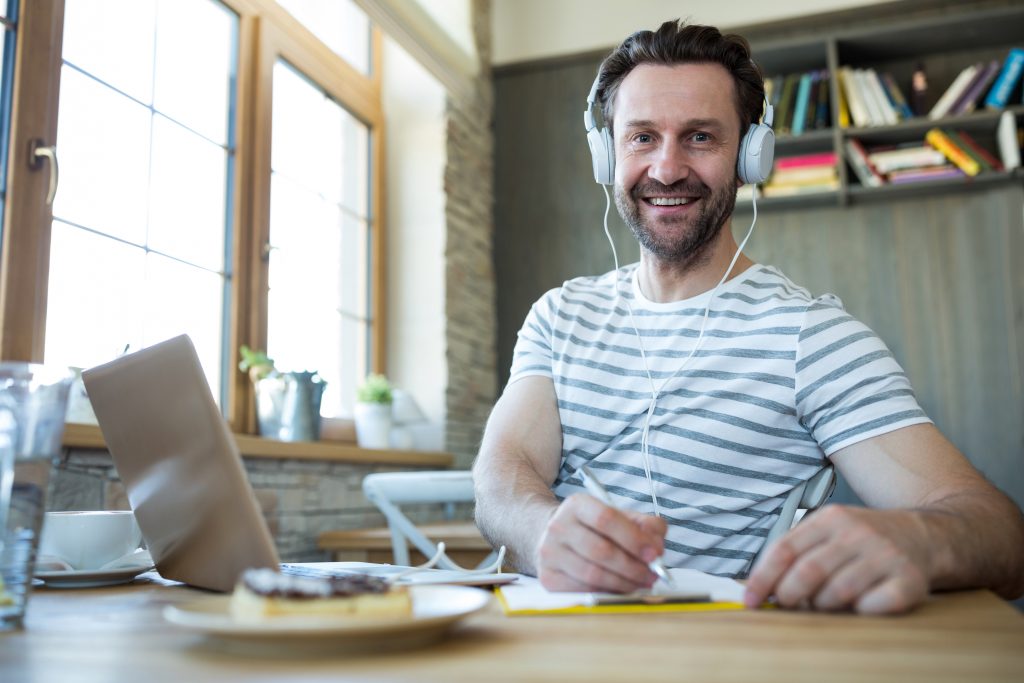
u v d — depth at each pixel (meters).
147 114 2.32
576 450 1.28
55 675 0.47
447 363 3.40
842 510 0.69
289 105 2.97
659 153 1.26
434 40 3.32
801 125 3.51
